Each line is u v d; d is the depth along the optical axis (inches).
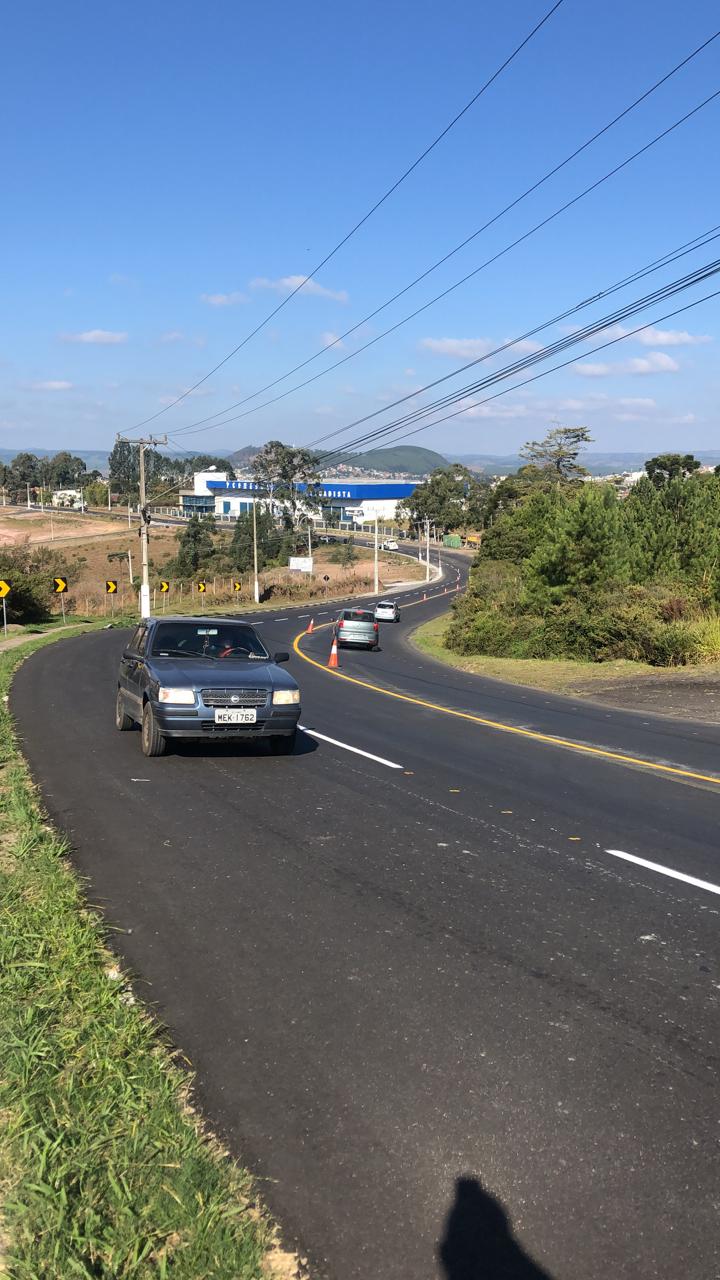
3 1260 109.0
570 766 452.1
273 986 187.5
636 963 202.4
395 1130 137.2
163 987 186.2
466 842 300.4
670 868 274.8
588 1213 119.6
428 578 4591.5
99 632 1700.3
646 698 773.9
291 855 281.4
